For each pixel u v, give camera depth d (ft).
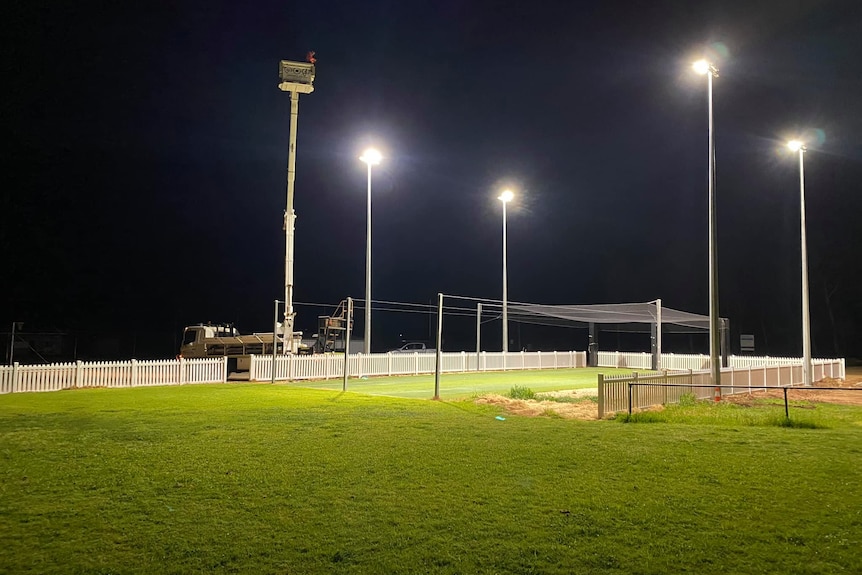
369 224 102.63
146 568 17.53
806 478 26.03
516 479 26.08
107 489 24.73
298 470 27.63
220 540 19.49
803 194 84.28
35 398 57.57
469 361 114.73
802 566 17.26
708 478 26.09
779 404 59.11
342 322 93.15
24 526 20.67
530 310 124.06
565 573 17.03
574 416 47.98
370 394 65.31
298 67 101.96
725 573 16.90
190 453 31.12
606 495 23.75
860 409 55.47
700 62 65.62
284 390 67.10
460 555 18.25
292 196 100.78
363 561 17.92
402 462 29.09
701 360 117.80
